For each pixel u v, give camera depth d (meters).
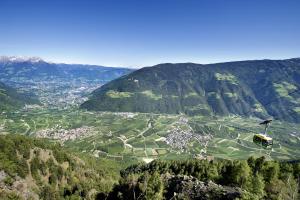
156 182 94.38
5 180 156.88
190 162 163.62
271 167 104.81
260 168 108.88
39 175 179.75
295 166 111.81
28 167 178.25
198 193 81.38
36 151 195.25
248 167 103.69
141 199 90.94
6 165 166.25
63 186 184.88
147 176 104.44
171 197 85.31
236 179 103.62
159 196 86.12
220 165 130.75
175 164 176.12
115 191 112.50
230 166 116.69
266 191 91.88
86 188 175.50
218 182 110.44
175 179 94.56
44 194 165.38
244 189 86.31
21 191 157.00
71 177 193.38
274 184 94.56
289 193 90.38
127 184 108.31
